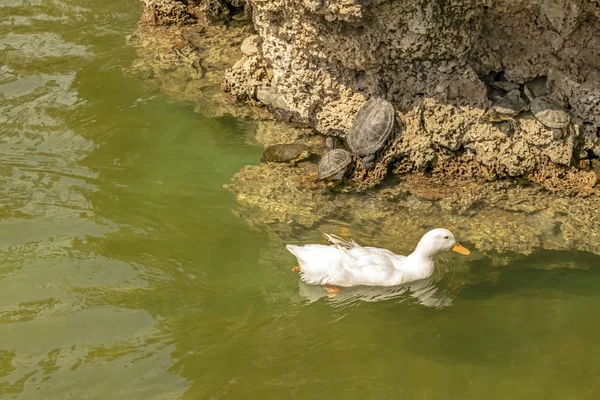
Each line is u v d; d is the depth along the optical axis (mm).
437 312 6113
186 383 5355
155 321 6000
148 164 8336
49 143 8734
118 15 12398
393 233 7145
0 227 7160
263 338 5812
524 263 6680
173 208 7543
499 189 7637
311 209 7500
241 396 5223
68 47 11289
